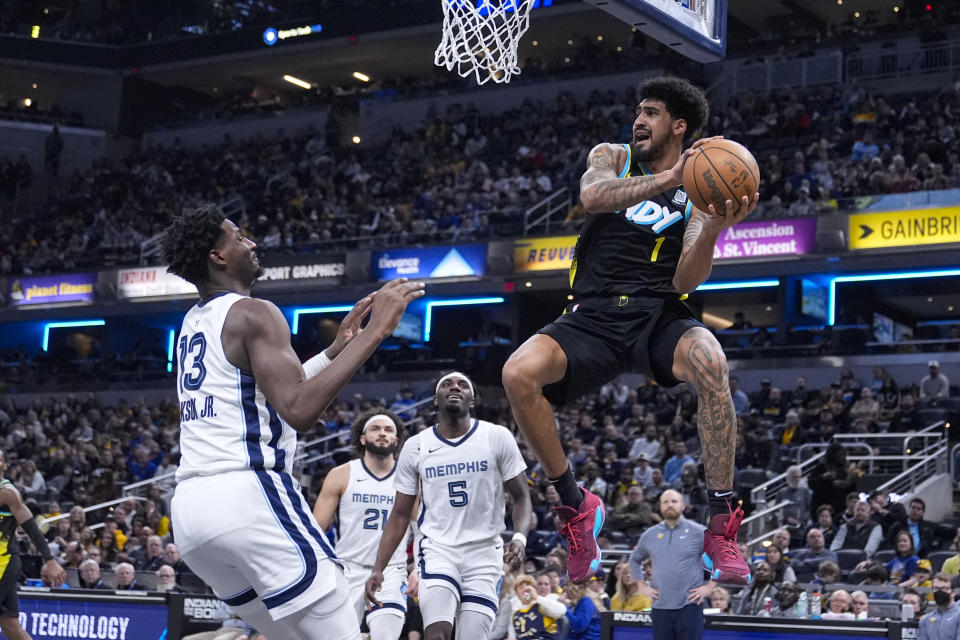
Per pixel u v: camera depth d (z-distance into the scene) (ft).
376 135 110.52
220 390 11.58
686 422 58.65
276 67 121.29
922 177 72.13
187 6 125.08
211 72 122.42
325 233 87.66
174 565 40.37
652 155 12.30
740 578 11.46
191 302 89.25
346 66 121.19
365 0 113.70
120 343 99.25
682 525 25.76
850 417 58.23
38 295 94.58
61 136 116.88
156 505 53.72
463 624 21.33
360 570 24.40
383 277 82.07
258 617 12.09
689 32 18.03
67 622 26.66
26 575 39.04
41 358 98.37
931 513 50.65
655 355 11.97
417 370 83.71
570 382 12.07
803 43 94.43
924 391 61.31
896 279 75.36
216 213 12.36
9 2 123.44
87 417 83.61
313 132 110.63
